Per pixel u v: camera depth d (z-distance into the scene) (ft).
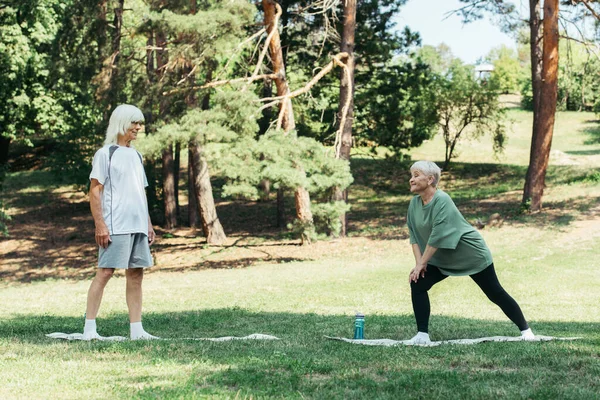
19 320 31.42
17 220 116.37
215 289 50.29
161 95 71.00
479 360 16.88
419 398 13.04
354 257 72.43
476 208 100.48
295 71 98.43
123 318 31.89
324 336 23.15
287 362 16.33
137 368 15.79
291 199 119.96
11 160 148.66
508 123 178.50
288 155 65.41
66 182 133.49
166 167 102.53
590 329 26.45
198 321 30.78
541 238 71.05
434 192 20.98
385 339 22.65
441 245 20.63
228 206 117.29
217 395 13.00
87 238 106.22
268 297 44.04
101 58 76.95
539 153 84.38
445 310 35.99
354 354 18.15
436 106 126.72
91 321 22.04
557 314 34.19
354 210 110.73
